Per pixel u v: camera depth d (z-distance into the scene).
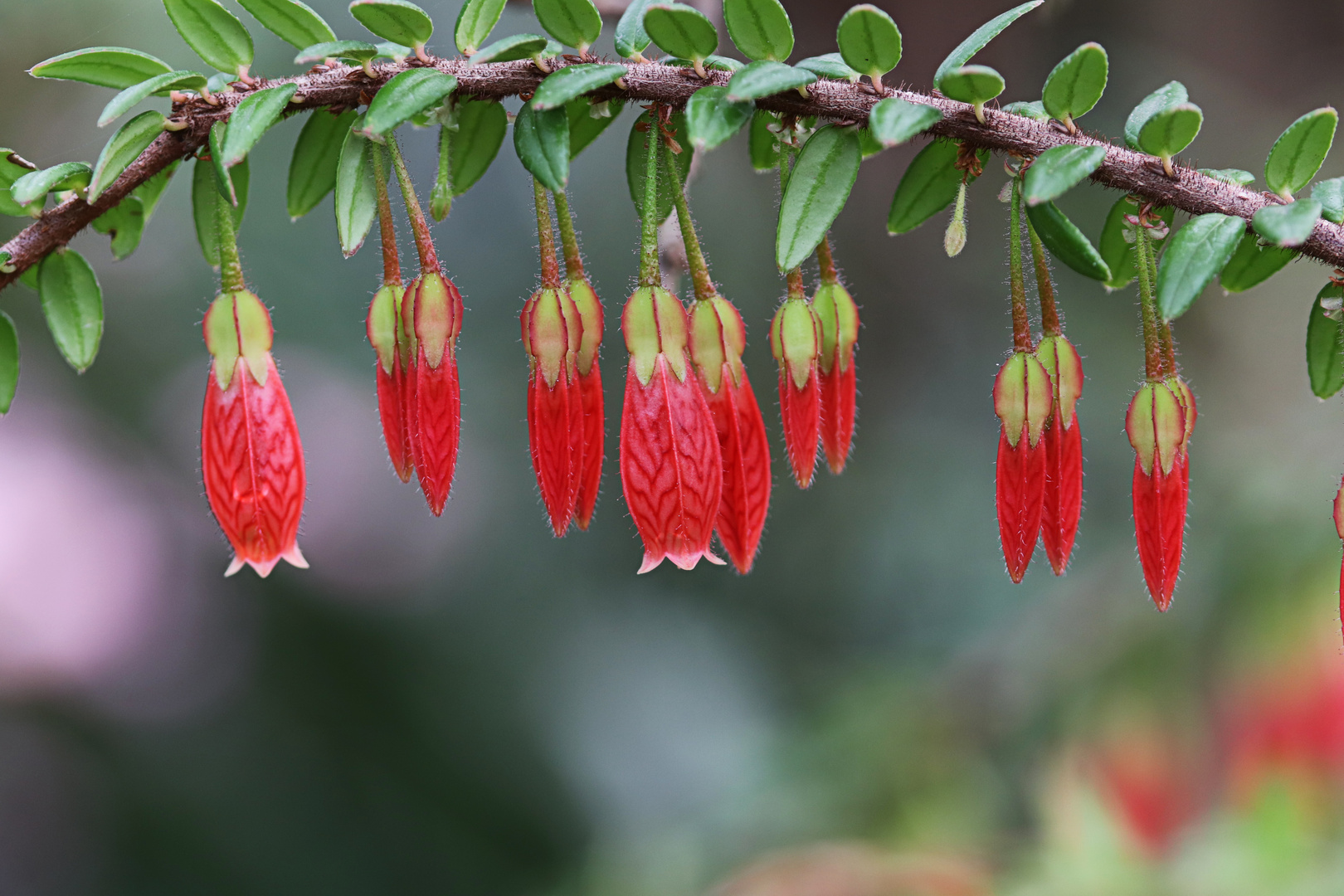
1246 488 0.71
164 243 1.15
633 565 1.35
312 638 1.25
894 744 0.74
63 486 1.14
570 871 0.94
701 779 1.23
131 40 0.94
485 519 1.31
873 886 0.62
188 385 1.19
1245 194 0.51
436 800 1.24
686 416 0.52
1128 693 0.65
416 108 0.51
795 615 1.33
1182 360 1.22
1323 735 0.60
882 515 1.32
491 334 1.32
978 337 1.35
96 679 1.15
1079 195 1.14
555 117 0.51
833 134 0.51
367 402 1.29
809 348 0.52
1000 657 0.75
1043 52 1.20
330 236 1.26
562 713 1.28
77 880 1.13
